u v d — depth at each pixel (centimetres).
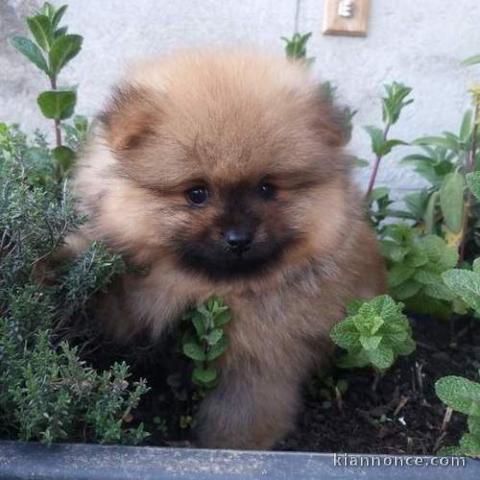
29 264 26
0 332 24
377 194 41
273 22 50
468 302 25
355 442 30
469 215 39
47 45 32
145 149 27
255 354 29
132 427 29
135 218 28
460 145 40
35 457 22
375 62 51
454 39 51
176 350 30
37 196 26
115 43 50
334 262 30
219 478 22
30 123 51
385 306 28
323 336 30
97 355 31
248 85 27
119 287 30
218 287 28
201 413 30
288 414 30
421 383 33
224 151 26
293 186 28
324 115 28
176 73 29
